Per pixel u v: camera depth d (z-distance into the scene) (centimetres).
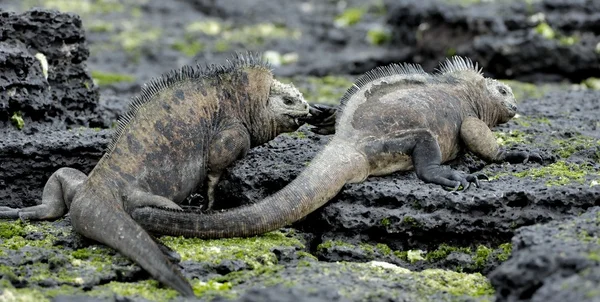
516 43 1991
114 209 1008
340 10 2612
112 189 1035
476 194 1065
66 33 1381
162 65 2181
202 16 2552
